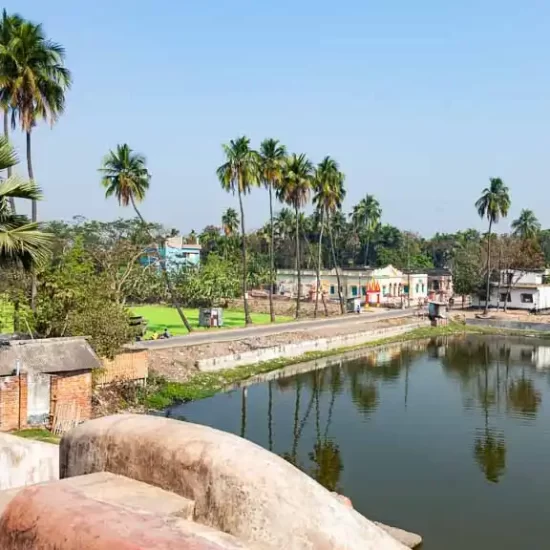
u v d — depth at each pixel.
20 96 27.88
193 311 60.56
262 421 26.59
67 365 19.98
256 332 45.25
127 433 5.99
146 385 28.12
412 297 79.75
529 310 69.06
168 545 3.52
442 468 20.80
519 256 71.88
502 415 28.23
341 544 4.77
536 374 38.47
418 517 16.69
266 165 52.81
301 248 101.25
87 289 24.94
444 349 48.56
